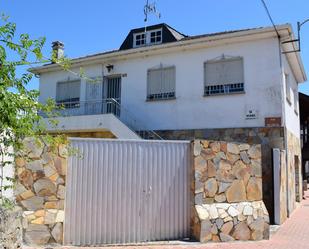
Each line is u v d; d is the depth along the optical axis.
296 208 16.14
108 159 8.44
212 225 8.81
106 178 8.37
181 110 15.38
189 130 15.09
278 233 10.44
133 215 8.53
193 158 9.07
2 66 4.78
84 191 8.14
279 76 13.75
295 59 16.12
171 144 9.08
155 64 16.20
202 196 9.02
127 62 16.91
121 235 8.37
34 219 7.48
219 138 14.46
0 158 7.04
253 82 14.14
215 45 14.95
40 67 18.86
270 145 13.53
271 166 13.04
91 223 8.12
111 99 16.48
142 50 16.17
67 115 16.03
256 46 14.24
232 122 14.34
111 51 18.80
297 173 18.47
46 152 7.81
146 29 18.69
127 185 8.55
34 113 5.38
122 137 14.36
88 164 8.24
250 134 13.93
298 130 19.27
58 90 18.88
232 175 9.52
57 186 7.85
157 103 15.96
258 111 13.92
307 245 8.86
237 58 14.54
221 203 9.25
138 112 16.34
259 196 9.94
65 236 7.86
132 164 8.65
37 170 7.70
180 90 15.51
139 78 16.52
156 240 8.69
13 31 4.82
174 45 15.46
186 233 9.02
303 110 23.39
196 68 15.29
